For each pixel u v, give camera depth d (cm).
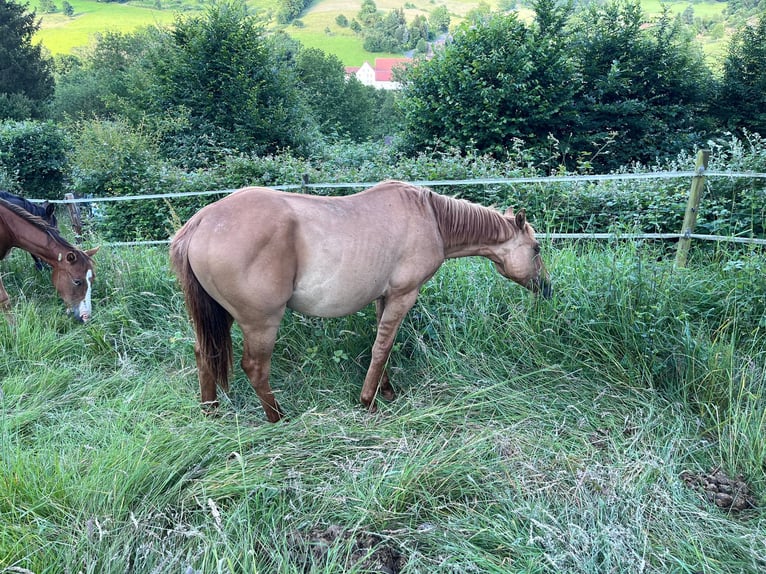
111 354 357
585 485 242
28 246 396
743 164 522
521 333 350
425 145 1120
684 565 201
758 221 472
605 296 350
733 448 265
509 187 586
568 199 552
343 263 272
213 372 286
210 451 251
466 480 242
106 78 2284
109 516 205
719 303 358
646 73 1170
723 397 303
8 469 224
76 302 397
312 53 2617
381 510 220
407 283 300
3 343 350
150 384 313
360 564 197
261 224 256
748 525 230
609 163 1128
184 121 1245
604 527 216
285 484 229
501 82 1012
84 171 762
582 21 1248
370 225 280
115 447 246
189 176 741
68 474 223
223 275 256
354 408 316
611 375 329
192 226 267
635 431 288
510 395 309
